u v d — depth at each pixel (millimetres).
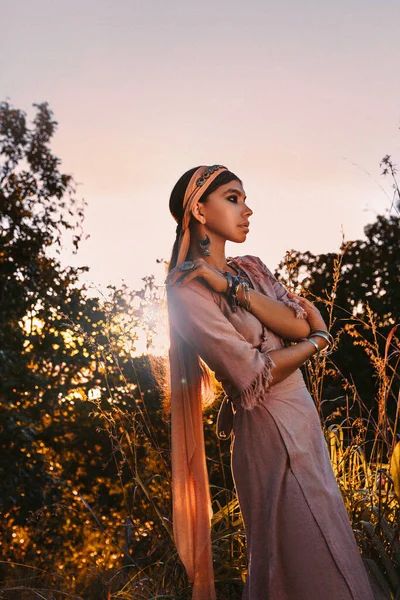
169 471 3518
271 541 2414
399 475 2699
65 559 6070
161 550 3326
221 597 3043
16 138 9844
